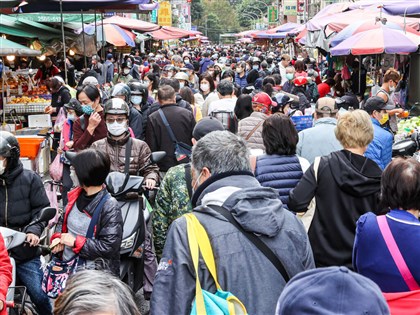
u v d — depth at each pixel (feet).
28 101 44.21
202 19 515.91
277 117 16.52
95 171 14.92
